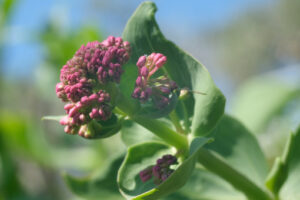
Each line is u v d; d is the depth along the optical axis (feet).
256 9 6.28
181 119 0.90
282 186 0.96
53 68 1.60
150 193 0.82
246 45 6.10
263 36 5.86
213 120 0.88
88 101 0.83
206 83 0.87
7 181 1.46
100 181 1.01
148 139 0.97
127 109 0.85
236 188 0.92
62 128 1.76
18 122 1.56
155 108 0.86
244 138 1.00
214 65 6.66
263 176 0.98
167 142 0.88
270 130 1.62
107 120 0.86
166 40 0.90
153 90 0.85
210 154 0.90
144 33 0.91
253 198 0.92
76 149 1.69
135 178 0.89
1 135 1.54
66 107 0.85
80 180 1.01
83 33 1.60
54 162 1.63
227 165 0.91
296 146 0.97
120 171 0.89
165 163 0.86
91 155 1.63
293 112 1.67
